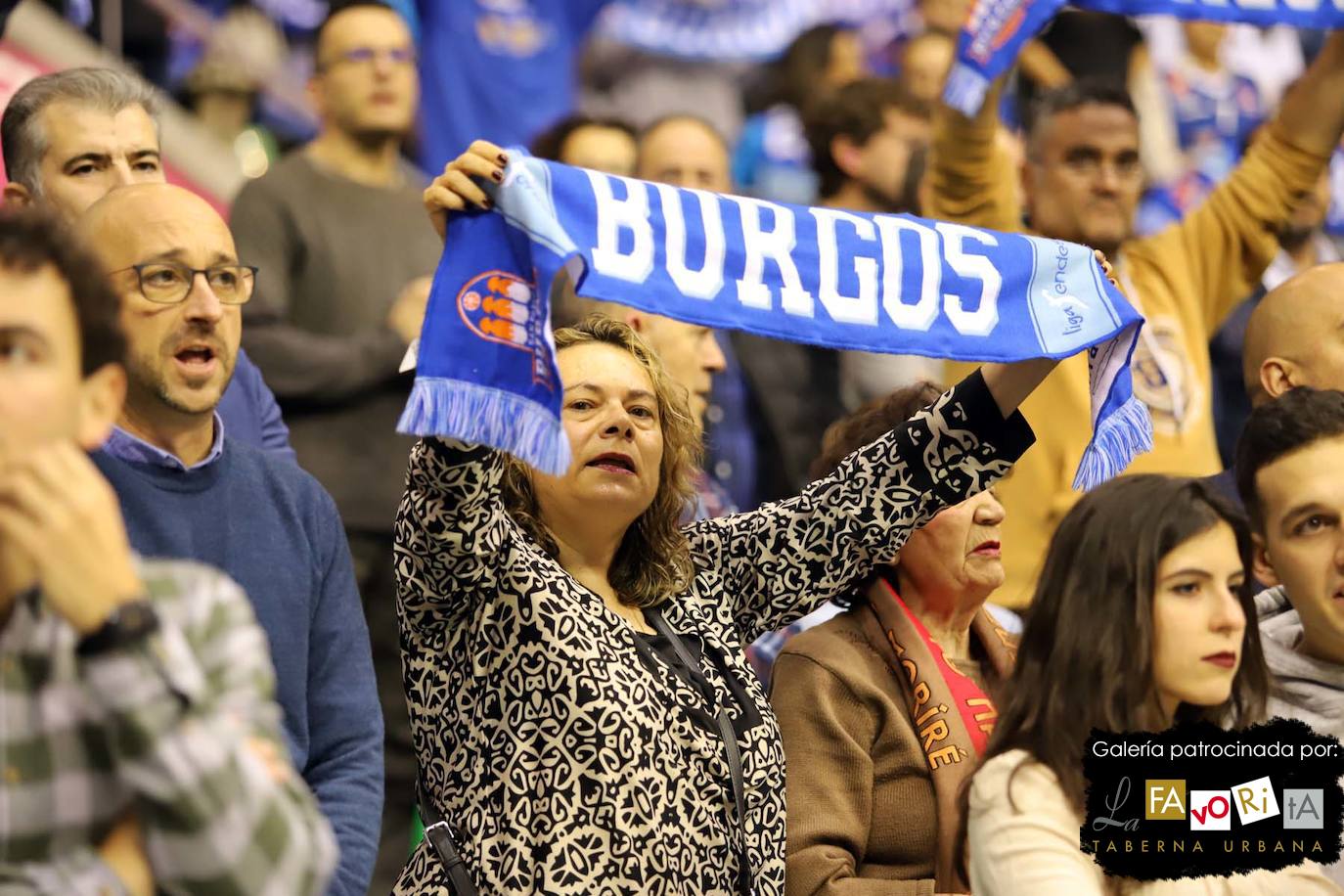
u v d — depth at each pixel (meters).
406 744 15.93
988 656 13.20
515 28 24.31
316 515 11.11
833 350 18.84
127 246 10.47
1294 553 12.59
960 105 15.89
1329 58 17.59
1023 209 19.31
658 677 10.59
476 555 10.27
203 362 10.55
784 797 11.57
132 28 21.38
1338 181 23.59
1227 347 19.62
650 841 10.07
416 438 16.33
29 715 7.00
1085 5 15.77
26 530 6.73
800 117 25.30
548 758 10.14
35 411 6.93
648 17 26.02
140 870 7.04
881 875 12.13
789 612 11.89
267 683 7.53
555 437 9.37
